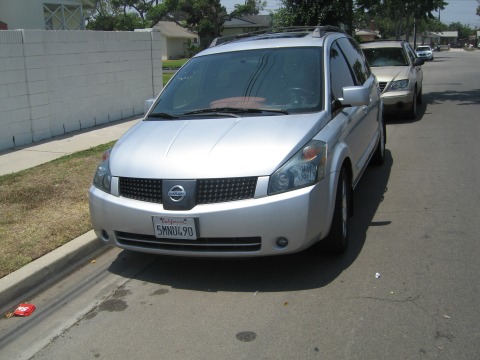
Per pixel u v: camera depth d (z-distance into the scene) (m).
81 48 10.38
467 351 3.12
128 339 3.51
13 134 8.92
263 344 3.33
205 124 4.49
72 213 5.71
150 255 4.91
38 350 3.46
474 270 4.19
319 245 4.46
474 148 8.59
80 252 4.85
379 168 7.58
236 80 5.13
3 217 5.60
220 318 3.68
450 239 4.84
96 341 3.52
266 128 4.25
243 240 3.85
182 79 5.46
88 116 10.83
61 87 9.95
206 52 5.70
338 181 4.30
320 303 3.79
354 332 3.40
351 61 6.19
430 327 3.40
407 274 4.17
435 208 5.72
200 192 3.86
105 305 4.01
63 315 3.90
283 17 16.75
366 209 5.80
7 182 6.84
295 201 3.78
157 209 3.94
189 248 3.96
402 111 11.18
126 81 11.98
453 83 20.45
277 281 4.17
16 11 16.00
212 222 3.79
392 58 12.12
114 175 4.22
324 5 16.38
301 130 4.18
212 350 3.30
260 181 3.79
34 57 9.16
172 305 3.93
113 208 4.14
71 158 8.05
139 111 12.62
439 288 3.92
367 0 18.16
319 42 5.36
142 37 12.40
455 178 6.87
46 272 4.47
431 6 22.16
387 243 4.81
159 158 4.09
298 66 5.07
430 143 9.14
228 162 3.88
